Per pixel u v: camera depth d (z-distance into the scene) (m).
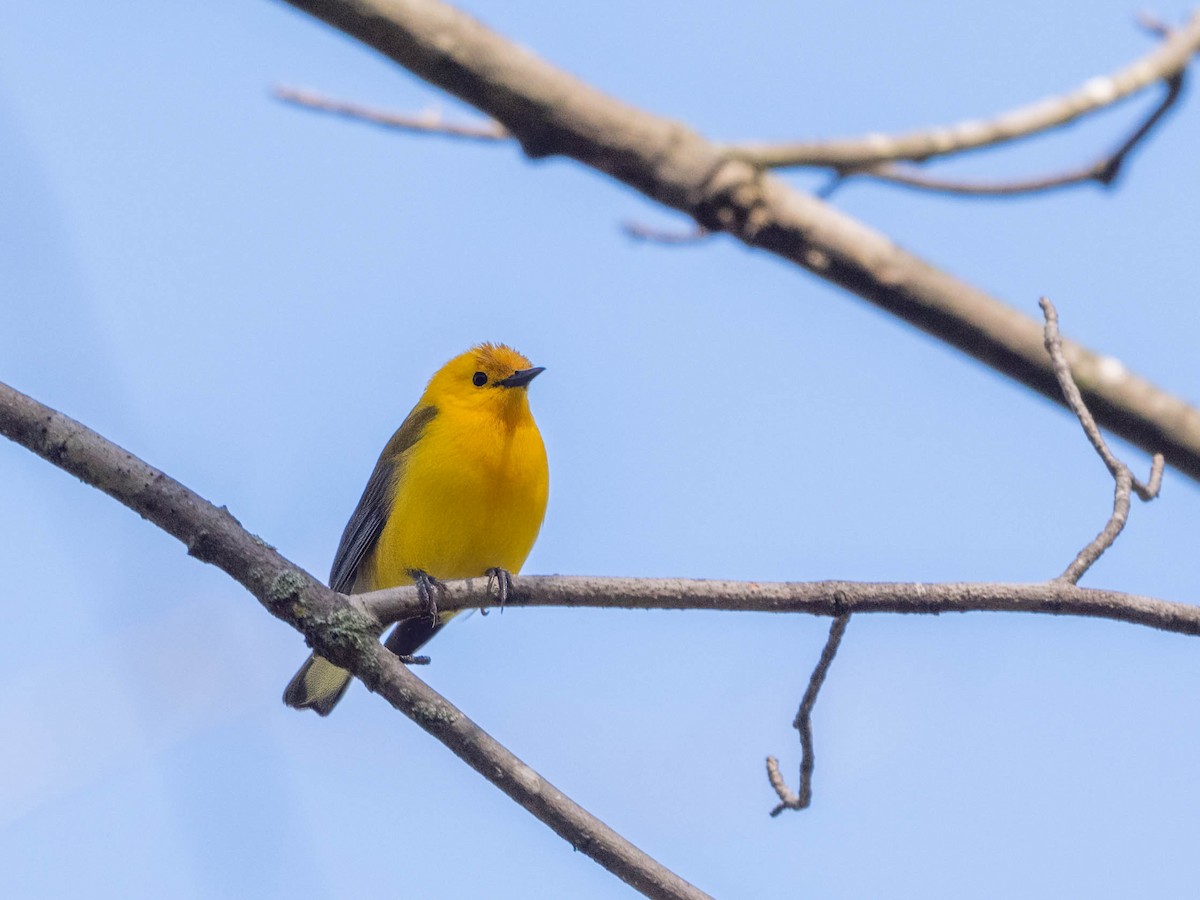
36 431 8.59
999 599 8.98
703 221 11.37
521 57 11.00
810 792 9.17
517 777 7.99
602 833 7.82
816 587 9.04
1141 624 9.05
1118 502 9.32
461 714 8.24
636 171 11.24
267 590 8.59
